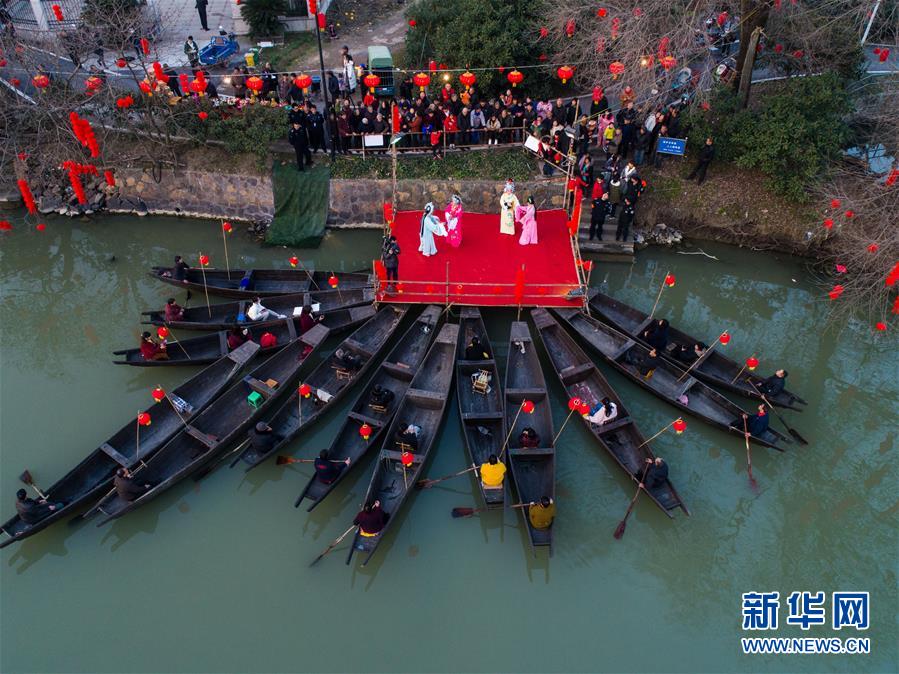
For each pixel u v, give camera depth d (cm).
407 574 1514
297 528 1598
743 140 2345
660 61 2281
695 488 1691
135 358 1945
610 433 1753
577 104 2434
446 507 1634
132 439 1733
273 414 1842
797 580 1522
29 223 2558
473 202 2488
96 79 2267
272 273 2231
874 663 1381
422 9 2833
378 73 2688
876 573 1544
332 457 1669
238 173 2509
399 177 2467
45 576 1508
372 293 2122
